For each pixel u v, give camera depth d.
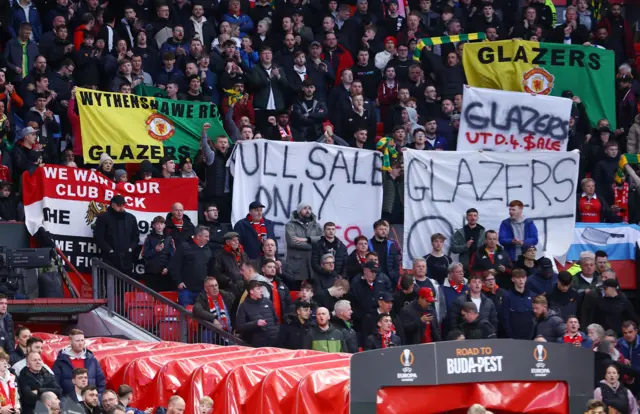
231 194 69.12
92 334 61.03
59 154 71.25
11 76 74.88
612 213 72.69
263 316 56.88
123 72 73.88
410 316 58.25
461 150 71.25
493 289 61.28
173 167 68.50
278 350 52.22
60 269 62.41
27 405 48.38
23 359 50.44
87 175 65.81
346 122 74.38
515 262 66.12
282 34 83.12
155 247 63.59
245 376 47.25
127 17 79.94
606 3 92.25
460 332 55.25
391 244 65.19
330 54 81.56
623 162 73.38
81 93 69.38
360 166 69.25
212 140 71.75
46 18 81.06
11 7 79.75
